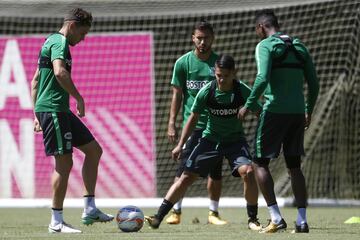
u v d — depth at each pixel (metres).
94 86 51.88
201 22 32.03
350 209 47.16
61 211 26.95
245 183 28.77
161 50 61.75
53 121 26.45
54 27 65.56
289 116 26.03
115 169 51.28
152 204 49.88
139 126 51.44
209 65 32.62
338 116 53.09
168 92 59.06
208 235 25.42
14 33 66.12
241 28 62.00
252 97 25.39
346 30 56.12
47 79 26.66
